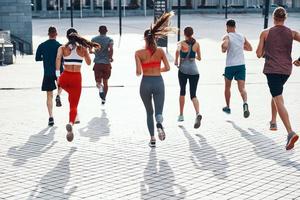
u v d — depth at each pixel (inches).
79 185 240.2
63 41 1392.7
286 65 285.7
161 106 311.0
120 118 415.8
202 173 258.4
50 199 220.4
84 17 2593.5
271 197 220.7
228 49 404.5
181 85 390.3
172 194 225.8
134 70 796.0
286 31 289.6
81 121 403.9
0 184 242.5
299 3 3110.2
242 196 222.4
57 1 2576.3
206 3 2935.5
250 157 290.4
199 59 378.3
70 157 292.8
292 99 510.9
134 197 222.1
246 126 380.8
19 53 1238.9
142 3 2778.1
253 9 2942.9
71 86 327.3
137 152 303.7
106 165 275.0
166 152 303.3
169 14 307.9
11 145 323.9
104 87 486.0
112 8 2694.4
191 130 367.2
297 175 254.4
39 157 293.3
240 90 399.2
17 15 1242.6
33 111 450.0
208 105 477.1
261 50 295.0
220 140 335.0
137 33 1694.1
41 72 791.1
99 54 474.9
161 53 309.6
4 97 534.3
